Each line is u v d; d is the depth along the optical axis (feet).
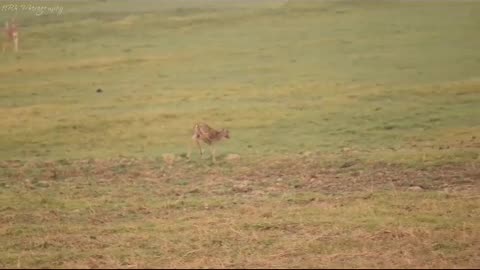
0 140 147.84
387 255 67.82
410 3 338.54
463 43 245.65
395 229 76.64
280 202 94.07
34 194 102.63
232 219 83.66
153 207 92.53
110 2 391.65
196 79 209.05
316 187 104.37
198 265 64.95
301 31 282.97
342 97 177.17
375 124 151.94
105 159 131.54
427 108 163.43
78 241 75.25
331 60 228.02
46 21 331.57
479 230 76.64
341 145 136.15
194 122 158.61
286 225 79.97
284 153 130.11
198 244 73.05
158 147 140.87
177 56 246.27
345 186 104.27
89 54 259.39
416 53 232.94
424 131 144.56
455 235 74.64
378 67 215.10
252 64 227.20
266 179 111.24
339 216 84.07
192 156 131.44
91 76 220.43
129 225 82.17
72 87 205.46
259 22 309.22
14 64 244.42
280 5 348.59
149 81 209.46
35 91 201.46
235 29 296.10
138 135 150.30
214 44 267.59
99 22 323.98
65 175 119.85
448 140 135.64
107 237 76.95
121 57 249.34
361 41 256.93
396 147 132.16
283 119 158.92
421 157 118.11
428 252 68.95
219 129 138.21
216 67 225.35
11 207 93.66
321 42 258.78
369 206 88.94
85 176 118.52
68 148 142.31
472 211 85.71
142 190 105.50
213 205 93.04
